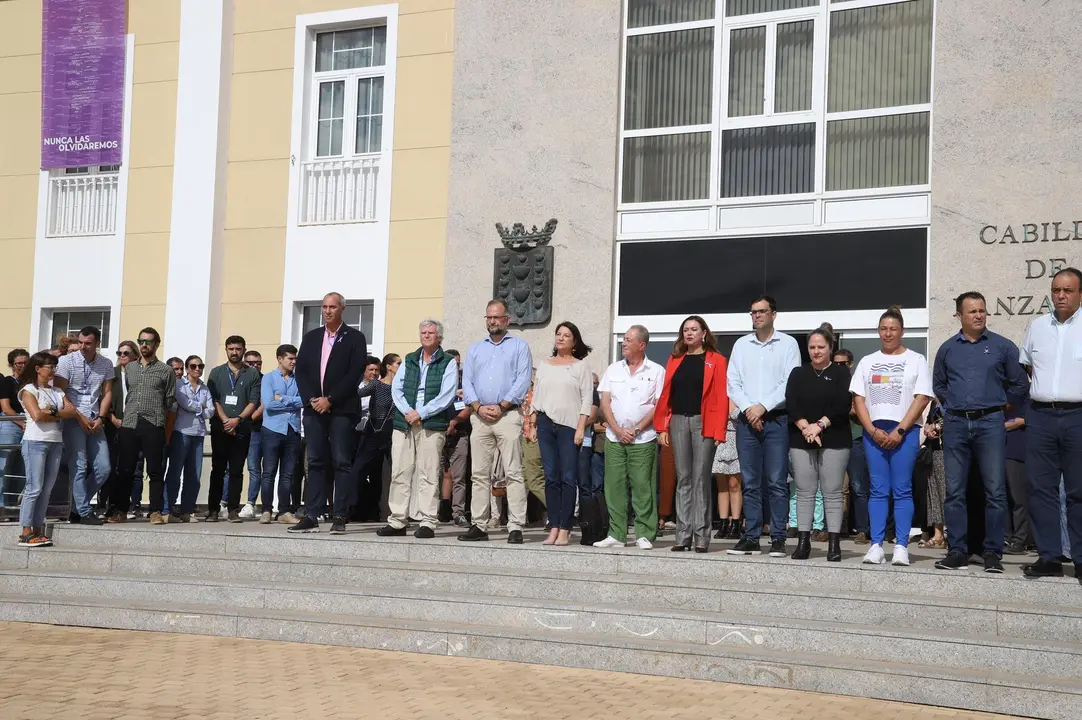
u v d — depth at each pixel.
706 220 13.34
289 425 12.19
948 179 12.05
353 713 6.42
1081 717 6.59
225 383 12.51
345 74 15.30
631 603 8.57
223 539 10.36
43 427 10.66
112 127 16.02
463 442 12.03
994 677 6.87
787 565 8.57
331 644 8.58
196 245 15.48
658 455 11.54
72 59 16.27
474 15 14.30
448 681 7.34
